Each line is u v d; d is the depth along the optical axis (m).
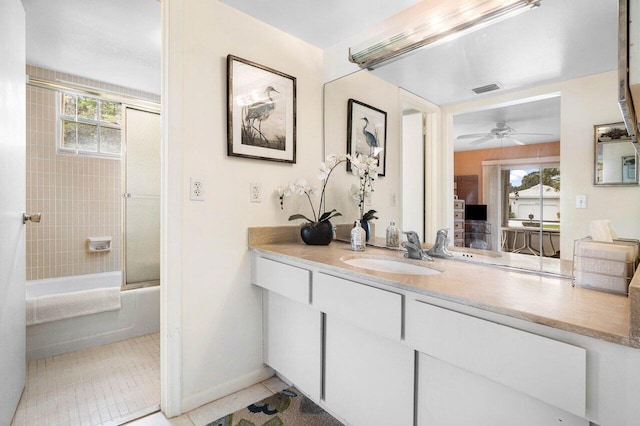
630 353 0.67
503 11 1.37
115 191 3.28
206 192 1.69
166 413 1.60
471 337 0.92
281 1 1.70
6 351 1.39
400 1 1.67
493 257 1.43
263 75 1.89
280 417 1.59
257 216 1.90
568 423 0.83
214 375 1.74
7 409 1.40
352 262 1.55
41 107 2.90
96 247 3.12
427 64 1.66
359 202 2.03
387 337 1.14
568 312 0.80
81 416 1.58
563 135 1.24
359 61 1.90
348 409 1.43
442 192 1.63
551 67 1.27
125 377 1.94
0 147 1.28
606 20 1.15
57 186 2.98
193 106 1.64
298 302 1.68
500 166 1.42
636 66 0.65
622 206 1.11
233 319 1.81
